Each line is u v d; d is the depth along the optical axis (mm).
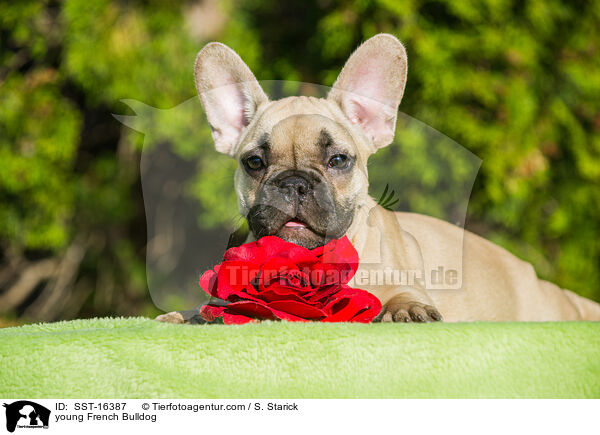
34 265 7668
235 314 2119
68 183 7035
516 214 5863
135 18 6711
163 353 1660
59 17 7109
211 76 2816
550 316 3680
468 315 3199
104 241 7312
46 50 7203
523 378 1683
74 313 7457
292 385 1644
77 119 6977
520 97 5965
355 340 1682
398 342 1683
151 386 1634
